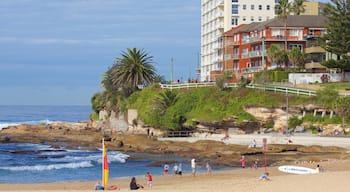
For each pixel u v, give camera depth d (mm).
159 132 112062
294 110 101250
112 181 58406
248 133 101938
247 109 105062
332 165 65375
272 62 126625
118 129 125938
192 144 90812
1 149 95250
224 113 106250
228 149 84875
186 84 121438
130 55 133125
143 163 75875
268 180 47094
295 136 88688
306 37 129125
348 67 109500
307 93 102312
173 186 49250
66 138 111500
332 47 108438
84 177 65250
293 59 123000
